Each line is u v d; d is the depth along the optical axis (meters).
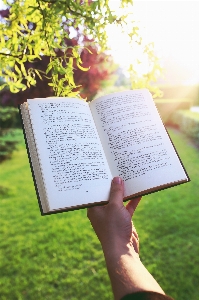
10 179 2.44
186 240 1.30
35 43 0.48
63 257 1.23
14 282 1.10
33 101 0.48
